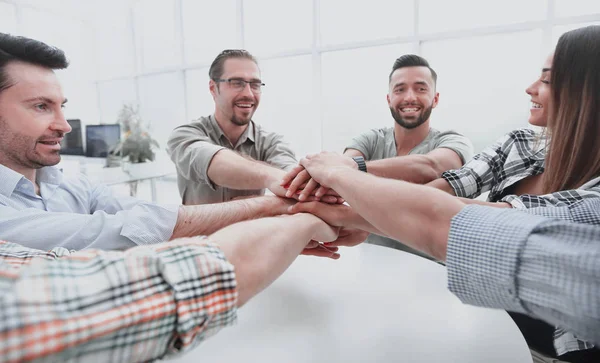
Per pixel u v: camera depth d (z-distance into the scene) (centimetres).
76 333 22
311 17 385
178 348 28
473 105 324
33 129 87
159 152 481
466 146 145
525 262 31
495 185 109
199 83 495
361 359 51
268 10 412
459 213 38
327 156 97
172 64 509
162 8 502
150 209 77
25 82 84
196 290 28
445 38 320
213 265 30
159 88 536
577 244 30
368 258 96
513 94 306
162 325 26
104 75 598
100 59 595
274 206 92
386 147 177
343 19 370
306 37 394
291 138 425
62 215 74
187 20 482
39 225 70
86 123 617
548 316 30
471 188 106
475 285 35
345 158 96
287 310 67
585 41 68
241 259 36
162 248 31
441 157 131
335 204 84
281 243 43
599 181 67
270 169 118
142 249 30
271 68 423
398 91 164
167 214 77
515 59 300
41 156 91
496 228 35
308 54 396
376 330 60
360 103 382
